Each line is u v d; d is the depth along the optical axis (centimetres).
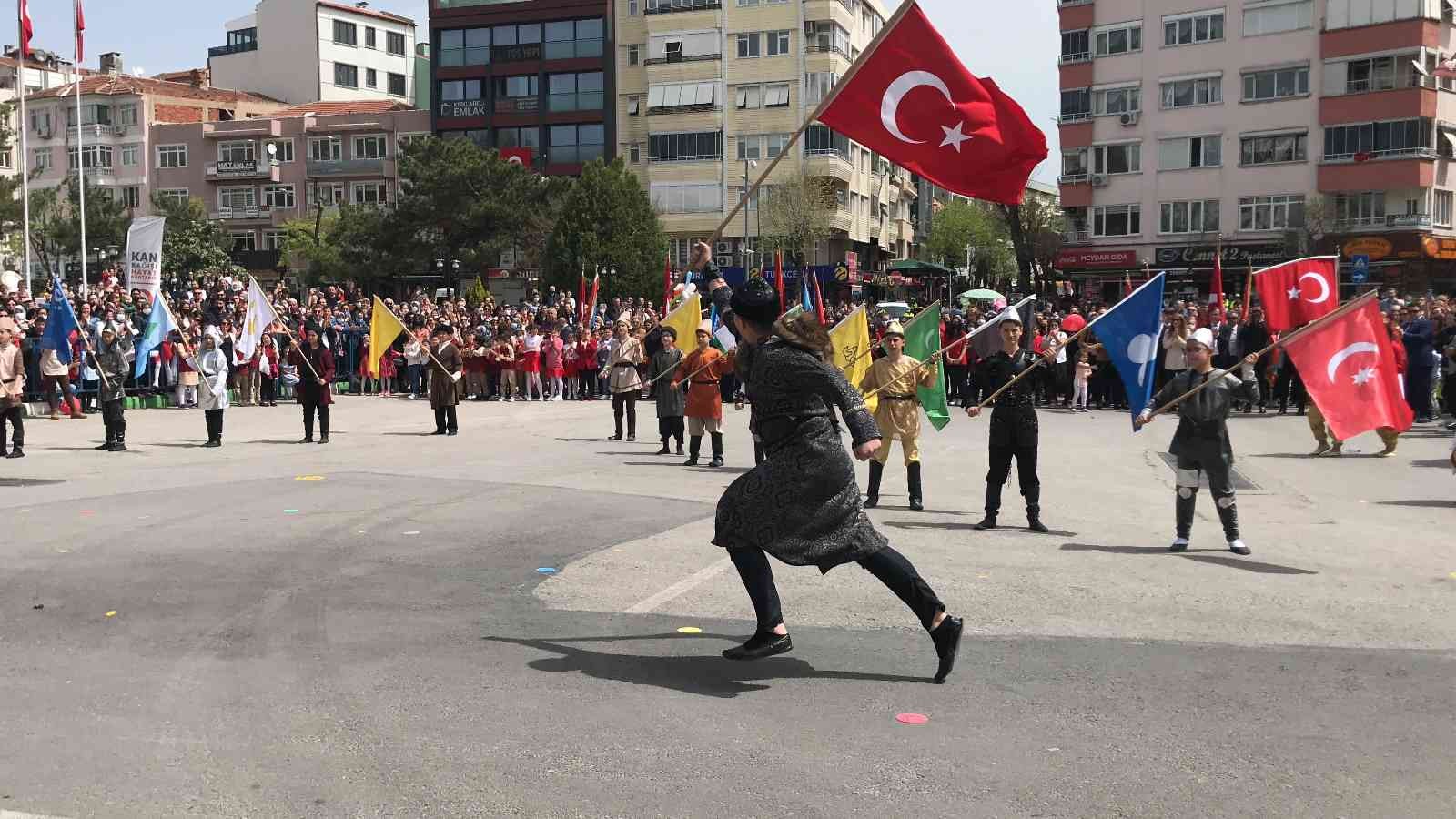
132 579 752
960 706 512
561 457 1534
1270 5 5247
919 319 1267
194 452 1588
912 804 402
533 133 6675
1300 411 2280
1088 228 5825
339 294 3612
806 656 591
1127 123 5647
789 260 5784
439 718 488
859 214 6669
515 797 405
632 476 1317
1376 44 4984
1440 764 446
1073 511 1102
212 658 577
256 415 2334
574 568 799
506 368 2794
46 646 596
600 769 432
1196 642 625
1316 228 5031
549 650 596
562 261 5500
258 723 481
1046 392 2580
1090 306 3916
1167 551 895
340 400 2748
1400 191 5009
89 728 474
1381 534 973
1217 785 423
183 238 6625
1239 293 5375
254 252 7356
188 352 1788
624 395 1789
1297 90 5212
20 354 1524
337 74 8775
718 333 1750
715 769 433
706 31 6222
